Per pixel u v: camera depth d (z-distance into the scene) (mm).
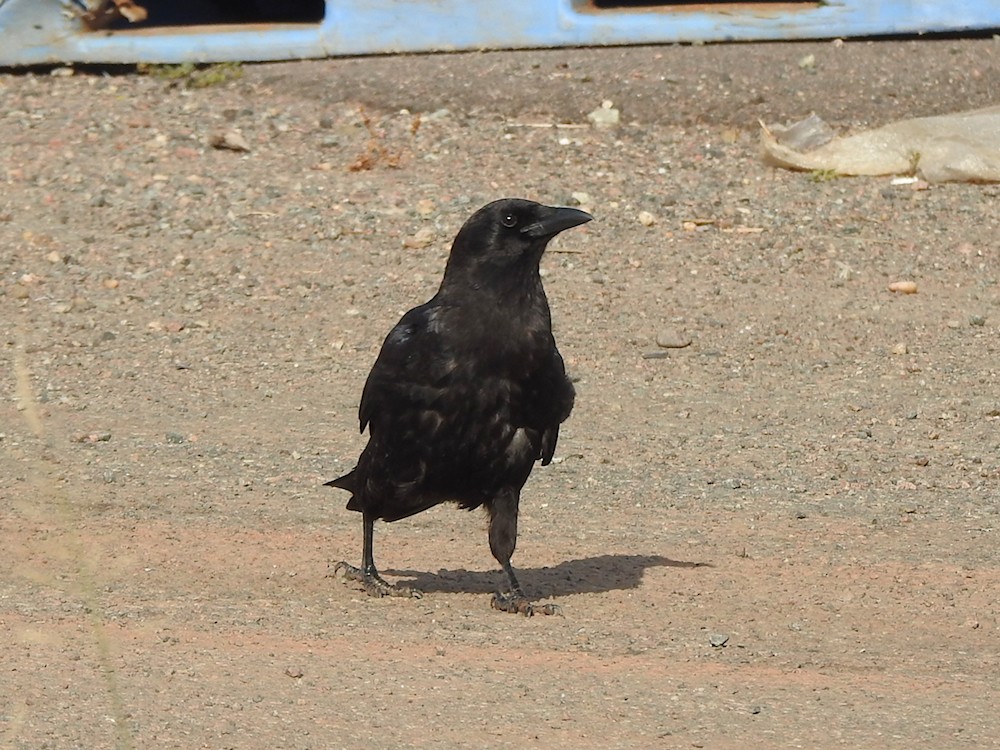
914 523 11070
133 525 10953
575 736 7289
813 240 18000
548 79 21641
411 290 16906
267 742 7164
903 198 19000
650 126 20750
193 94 22266
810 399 14031
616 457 12609
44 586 9656
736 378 14586
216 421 13500
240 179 19812
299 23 23922
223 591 9656
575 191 19266
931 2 21812
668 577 9961
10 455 12570
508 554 9242
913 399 13984
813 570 10078
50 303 16500
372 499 9414
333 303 16578
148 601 9414
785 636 8875
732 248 17828
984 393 14109
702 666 8344
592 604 9430
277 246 18000
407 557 10500
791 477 12117
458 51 22594
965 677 8227
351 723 7414
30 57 23031
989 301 16422
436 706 7652
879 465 12352
